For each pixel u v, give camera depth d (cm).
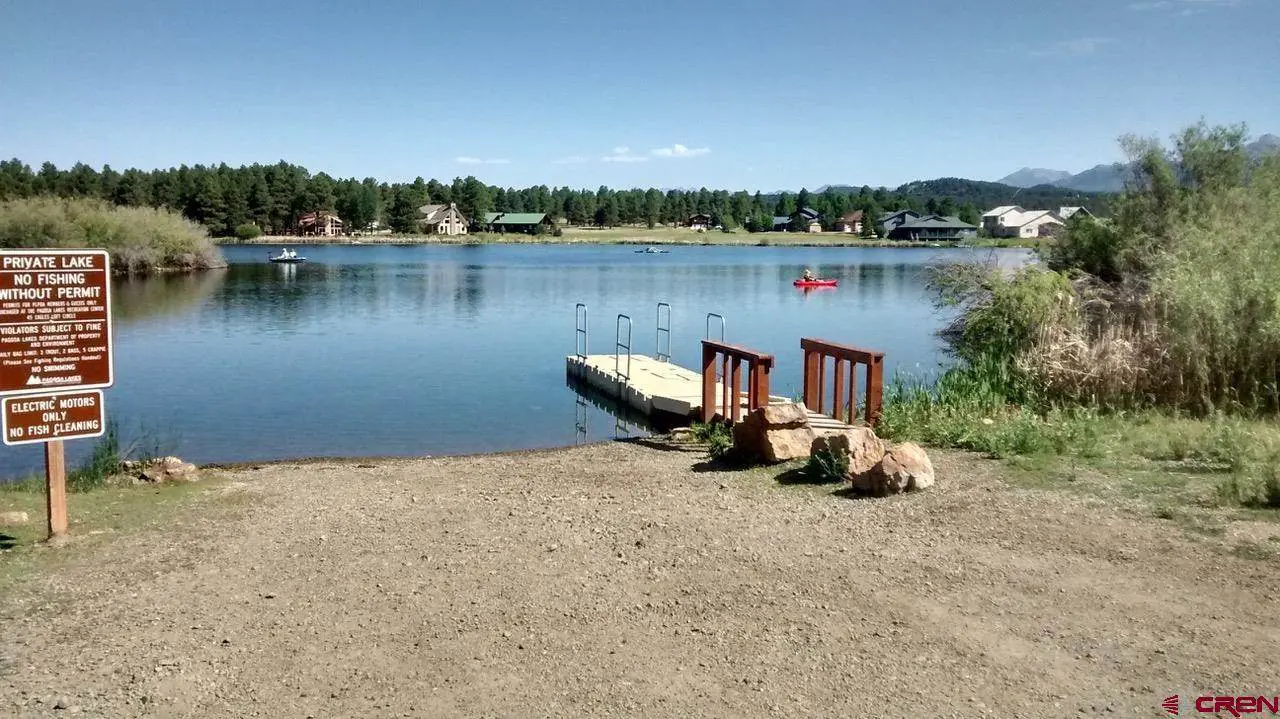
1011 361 1436
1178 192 1850
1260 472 804
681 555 700
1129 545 670
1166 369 1192
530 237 16162
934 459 966
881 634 545
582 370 2145
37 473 1221
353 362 2439
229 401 1878
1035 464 915
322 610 603
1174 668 489
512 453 1299
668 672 505
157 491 970
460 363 2441
